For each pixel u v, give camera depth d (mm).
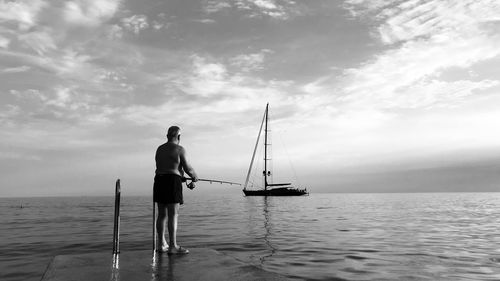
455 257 8094
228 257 4551
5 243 10844
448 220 20062
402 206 41094
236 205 46062
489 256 8250
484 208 35875
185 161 5047
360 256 8086
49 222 20047
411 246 9797
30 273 6688
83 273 3670
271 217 22734
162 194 4871
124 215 26172
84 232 14031
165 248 5086
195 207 40094
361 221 19250
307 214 25984
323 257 7941
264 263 7230
